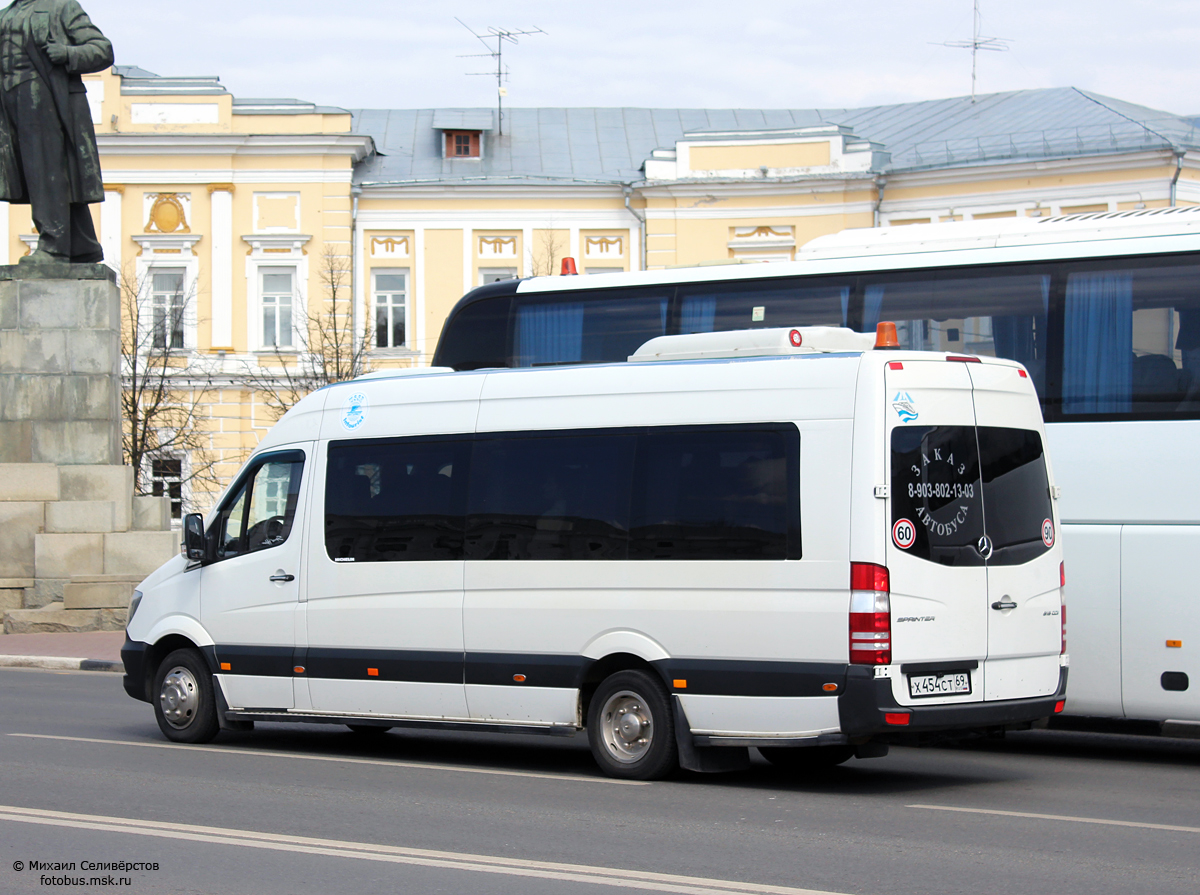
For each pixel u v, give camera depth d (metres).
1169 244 15.00
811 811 10.93
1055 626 12.55
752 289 16.88
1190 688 14.41
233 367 50.78
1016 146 47.50
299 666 14.19
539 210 51.56
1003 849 9.45
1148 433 14.78
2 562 28.67
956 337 15.88
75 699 19.31
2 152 28.91
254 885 8.37
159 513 29.69
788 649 11.58
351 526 14.08
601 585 12.55
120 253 50.84
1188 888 8.37
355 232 51.50
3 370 28.83
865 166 48.88
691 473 12.26
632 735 12.38
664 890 8.23
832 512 11.50
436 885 8.36
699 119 58.31
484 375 13.72
